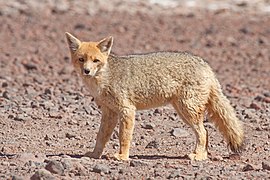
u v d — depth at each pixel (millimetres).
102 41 21391
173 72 21234
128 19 61031
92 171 19062
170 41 53344
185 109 21297
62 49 49562
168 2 66188
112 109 21359
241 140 21609
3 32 54594
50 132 25031
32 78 38094
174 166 19922
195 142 23797
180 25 59188
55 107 29125
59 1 65000
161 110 28344
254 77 40594
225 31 57344
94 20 59938
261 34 56375
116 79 21172
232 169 19688
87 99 31422
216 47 51625
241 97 33062
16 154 21266
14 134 24547
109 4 65375
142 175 18812
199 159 21219
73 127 25953
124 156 21078
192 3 66250
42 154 21312
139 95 21250
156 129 25781
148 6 65250
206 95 21375
